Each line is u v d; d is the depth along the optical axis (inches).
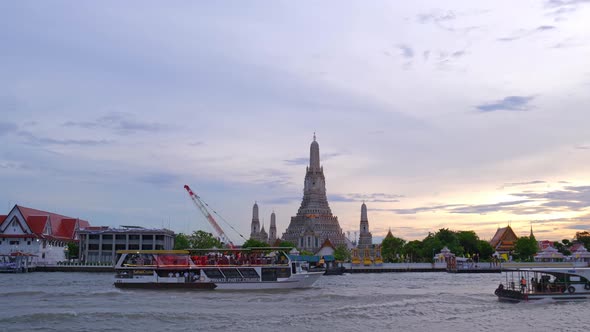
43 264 7623.0
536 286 3154.5
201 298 3284.9
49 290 3786.9
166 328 2263.8
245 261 4005.9
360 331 2247.8
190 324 2351.1
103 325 2314.2
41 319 2425.0
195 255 4015.8
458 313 2711.6
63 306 2849.4
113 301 3088.1
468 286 4699.8
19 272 6924.2
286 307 2878.9
